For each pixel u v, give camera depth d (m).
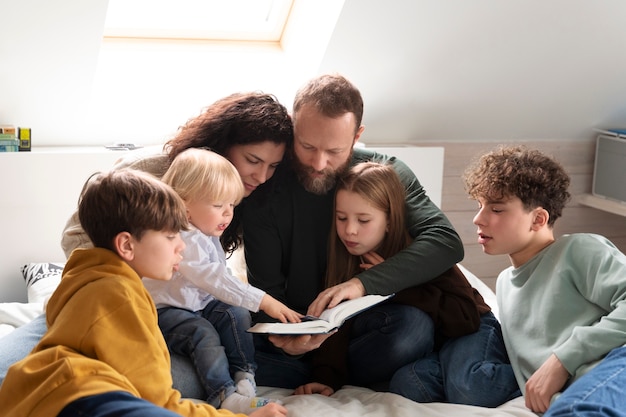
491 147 3.15
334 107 1.79
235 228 1.99
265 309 1.71
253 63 2.77
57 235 2.50
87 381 1.31
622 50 2.79
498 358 1.86
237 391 1.67
